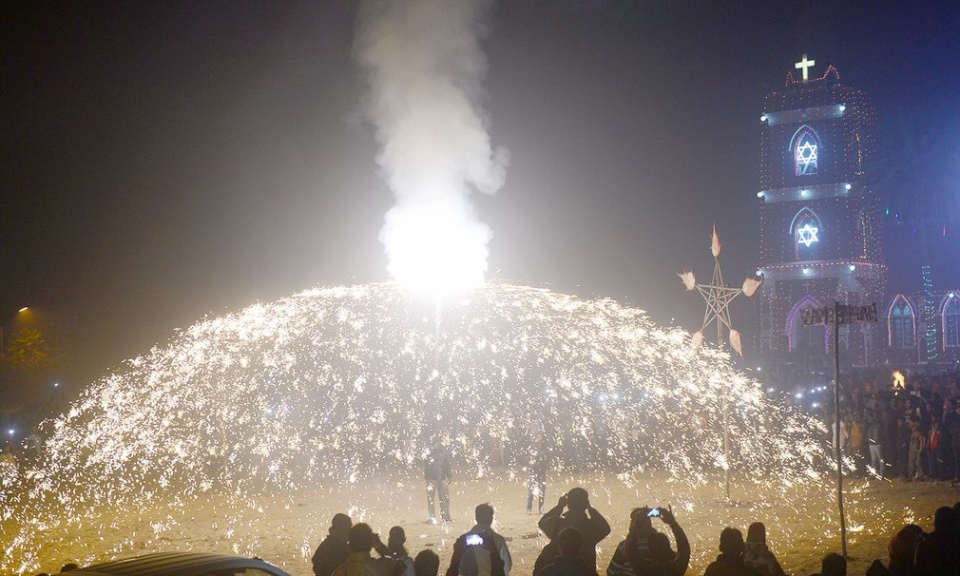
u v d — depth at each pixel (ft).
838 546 49.57
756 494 72.64
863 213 205.46
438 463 62.64
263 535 58.85
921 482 75.25
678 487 78.79
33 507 75.56
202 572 25.79
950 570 27.71
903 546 28.91
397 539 30.73
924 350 193.47
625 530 57.21
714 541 52.21
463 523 62.44
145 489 86.07
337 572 27.07
